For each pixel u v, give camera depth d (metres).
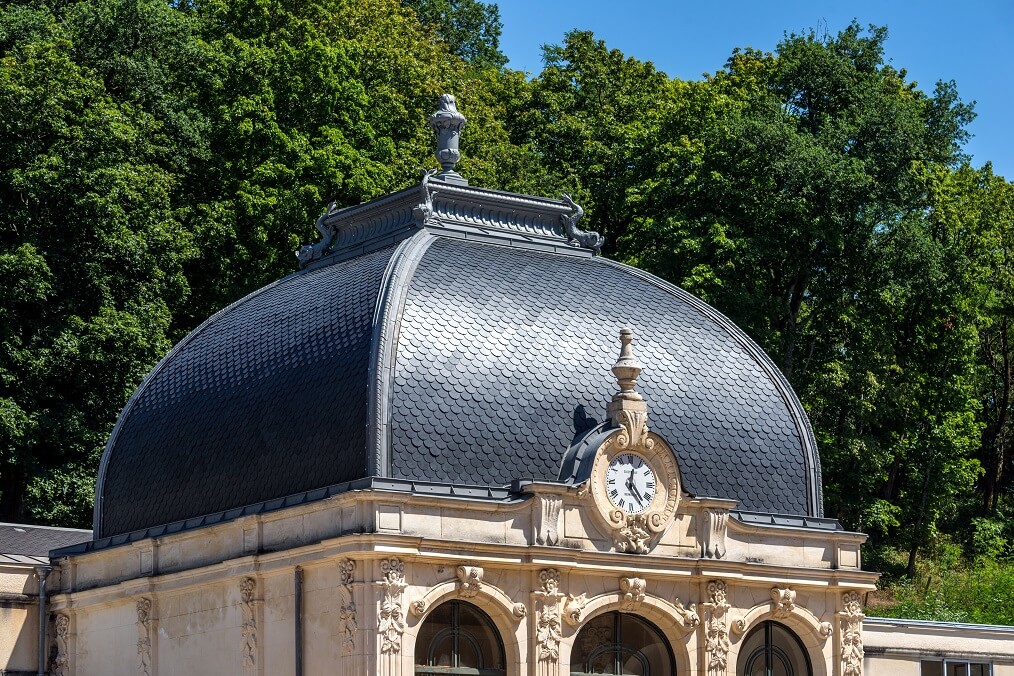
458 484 58.72
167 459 66.62
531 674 58.91
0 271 85.94
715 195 104.12
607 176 110.81
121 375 88.06
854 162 104.81
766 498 65.25
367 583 56.47
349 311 62.28
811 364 111.19
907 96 122.25
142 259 90.00
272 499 61.12
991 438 128.50
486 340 61.69
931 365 114.50
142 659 65.19
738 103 111.19
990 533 120.25
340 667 56.91
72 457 88.12
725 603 62.56
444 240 65.69
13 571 69.50
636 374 61.72
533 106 125.19
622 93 119.62
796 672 65.25
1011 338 126.62
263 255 98.19
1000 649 74.00
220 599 62.19
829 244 103.31
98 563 68.50
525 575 59.19
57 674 69.19
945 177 114.31
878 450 108.44
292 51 101.75
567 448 61.28
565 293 65.00
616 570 60.44
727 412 65.38
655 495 61.62
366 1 121.25
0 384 86.81
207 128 98.38
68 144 88.88
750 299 101.50
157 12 97.56
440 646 58.09
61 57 90.44
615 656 61.38
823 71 115.81
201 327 70.12
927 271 108.00
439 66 124.88
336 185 98.69
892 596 110.06
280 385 62.88
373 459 58.03
